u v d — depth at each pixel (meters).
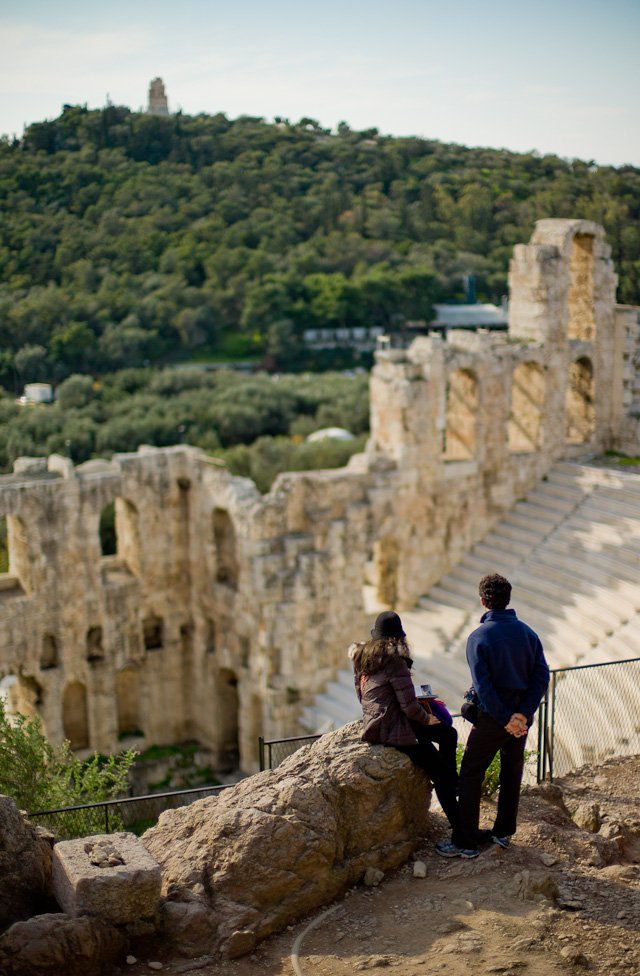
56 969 9.93
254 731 41.38
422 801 12.75
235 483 40.59
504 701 11.79
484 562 41.72
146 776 42.19
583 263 44.53
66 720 42.25
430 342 40.91
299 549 39.41
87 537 40.56
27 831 11.57
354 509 39.88
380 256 141.88
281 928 11.03
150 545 42.78
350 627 40.72
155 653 44.00
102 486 40.62
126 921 10.56
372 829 12.06
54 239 123.69
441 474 41.59
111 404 88.00
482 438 42.38
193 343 116.69
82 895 10.42
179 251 127.69
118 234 128.62
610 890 11.51
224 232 137.25
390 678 12.38
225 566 43.03
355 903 11.46
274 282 124.81
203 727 44.50
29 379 97.56
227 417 86.00
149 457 42.03
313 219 152.00
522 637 11.91
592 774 17.11
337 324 128.62
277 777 12.33
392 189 171.88
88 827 21.50
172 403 87.69
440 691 34.91
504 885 11.52
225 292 121.69
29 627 39.41
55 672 40.28
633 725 24.61
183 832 12.12
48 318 104.81
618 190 111.00
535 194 155.12
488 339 41.88
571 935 10.54
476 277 140.25
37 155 147.38
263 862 11.17
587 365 45.06
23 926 10.08
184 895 11.00
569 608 35.16
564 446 44.44
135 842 11.36
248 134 184.50
